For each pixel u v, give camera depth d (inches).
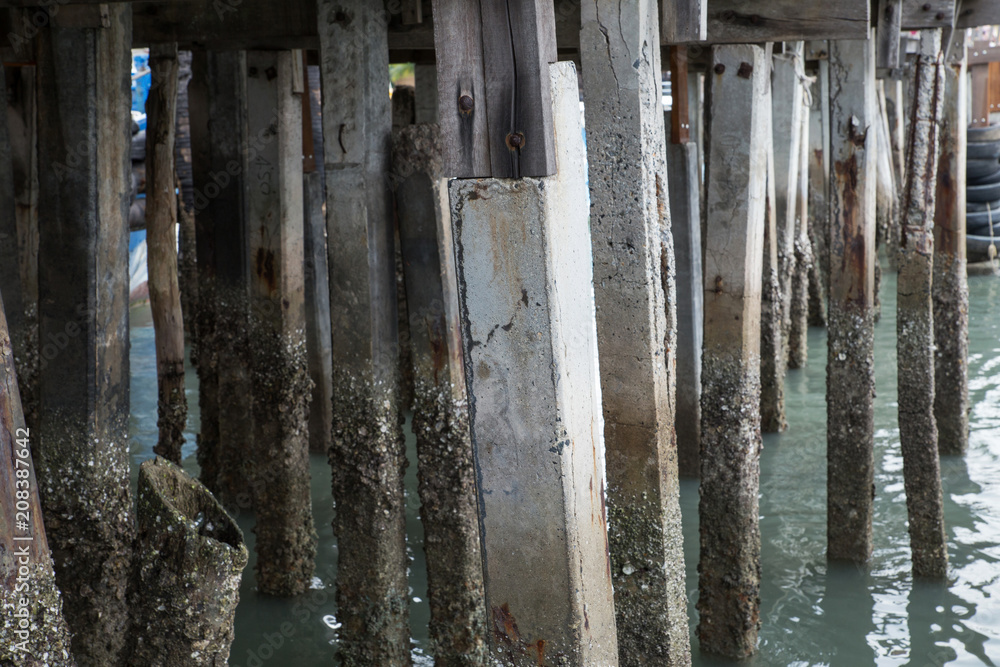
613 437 153.6
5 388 94.8
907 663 218.1
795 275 454.3
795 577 258.4
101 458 173.8
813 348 504.1
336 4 181.0
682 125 218.2
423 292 190.2
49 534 173.5
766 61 203.5
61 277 170.4
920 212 262.2
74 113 166.7
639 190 142.6
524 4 90.8
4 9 220.2
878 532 285.0
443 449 193.3
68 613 174.1
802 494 315.0
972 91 617.9
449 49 94.2
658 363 149.2
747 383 207.2
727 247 204.7
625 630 158.6
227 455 286.4
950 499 306.3
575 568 99.1
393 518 194.2
